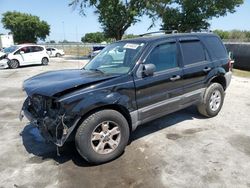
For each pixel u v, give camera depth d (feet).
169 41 16.40
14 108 24.63
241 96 27.14
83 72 15.69
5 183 12.09
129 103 13.94
